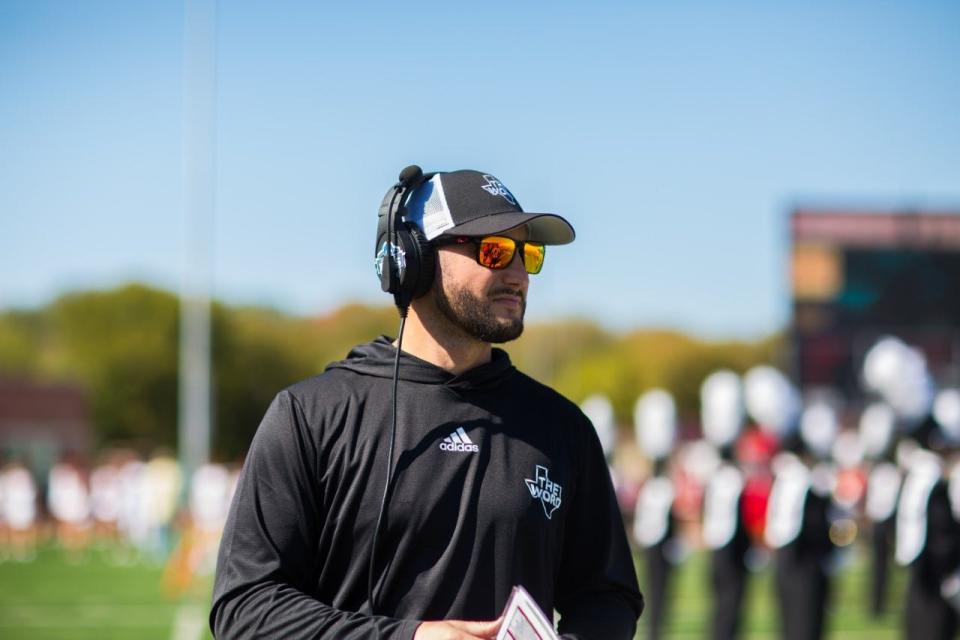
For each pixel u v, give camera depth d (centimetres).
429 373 569
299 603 529
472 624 513
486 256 570
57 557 4450
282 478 550
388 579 542
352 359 588
